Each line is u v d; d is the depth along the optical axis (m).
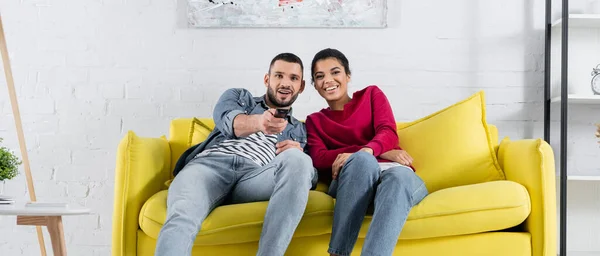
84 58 3.04
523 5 3.05
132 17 3.06
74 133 3.04
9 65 2.71
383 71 3.05
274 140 2.37
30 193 2.69
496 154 2.48
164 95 3.05
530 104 3.04
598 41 3.07
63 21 3.05
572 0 3.06
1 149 2.20
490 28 3.05
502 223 2.00
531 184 2.07
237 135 2.22
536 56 3.04
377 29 3.05
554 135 3.05
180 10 3.06
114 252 2.10
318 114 2.52
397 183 1.94
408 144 2.49
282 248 1.88
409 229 1.99
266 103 2.48
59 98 3.04
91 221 3.04
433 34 3.05
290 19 3.04
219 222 1.98
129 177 2.11
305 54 3.05
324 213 2.02
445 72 3.05
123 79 3.05
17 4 3.04
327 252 2.04
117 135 3.05
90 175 3.04
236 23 3.04
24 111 3.03
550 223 2.03
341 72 2.51
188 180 2.01
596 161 3.06
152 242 2.06
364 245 1.87
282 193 1.93
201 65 3.06
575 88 3.07
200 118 2.91
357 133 2.42
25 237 3.06
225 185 2.15
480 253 2.02
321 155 2.35
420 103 3.05
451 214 1.99
